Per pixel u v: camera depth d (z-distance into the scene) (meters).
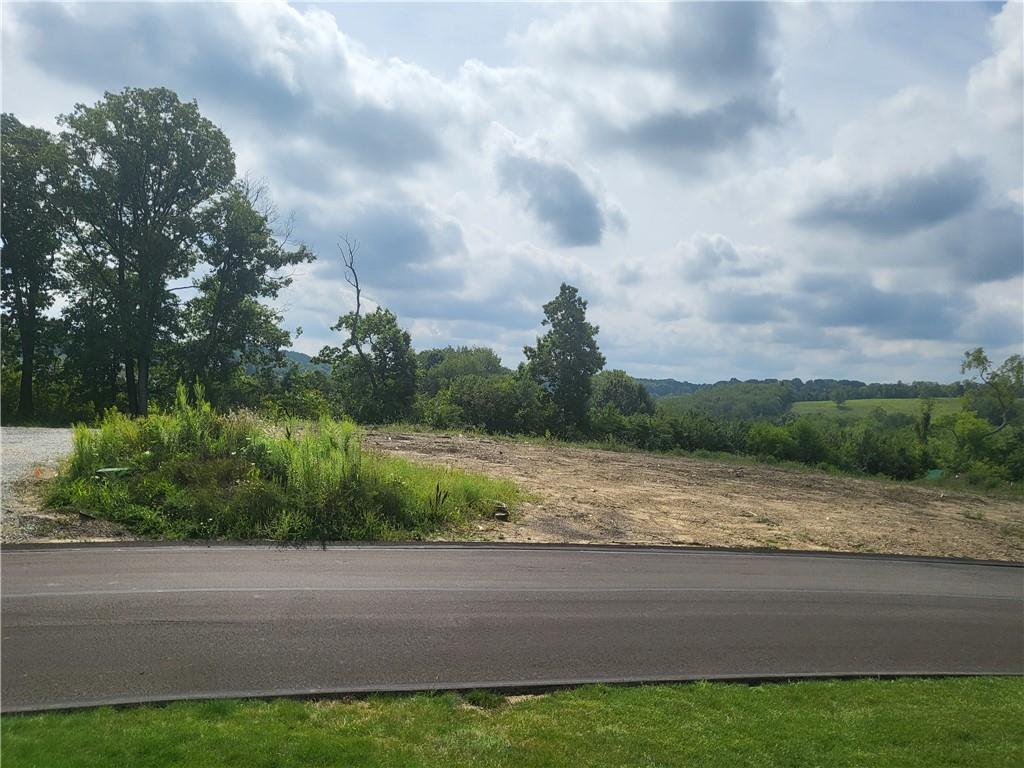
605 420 44.75
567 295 49.53
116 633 6.54
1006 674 8.17
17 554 8.84
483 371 89.56
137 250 38.22
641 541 13.47
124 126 37.44
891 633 9.23
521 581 9.70
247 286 41.31
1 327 36.53
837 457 41.72
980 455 47.62
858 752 5.57
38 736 4.50
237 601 7.75
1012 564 15.32
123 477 12.05
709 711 6.12
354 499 12.26
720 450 42.66
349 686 5.88
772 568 12.27
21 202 35.56
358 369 46.66
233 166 40.81
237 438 14.27
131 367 39.69
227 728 4.88
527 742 5.16
